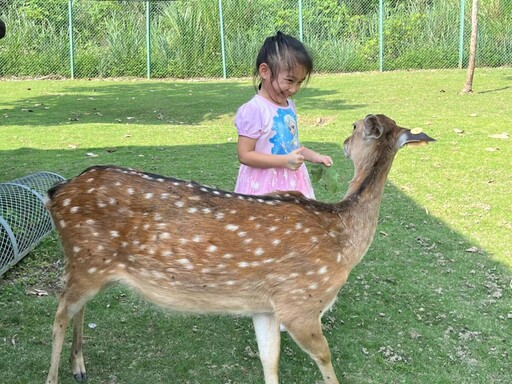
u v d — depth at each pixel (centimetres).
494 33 1816
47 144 893
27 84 1647
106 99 1374
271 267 304
